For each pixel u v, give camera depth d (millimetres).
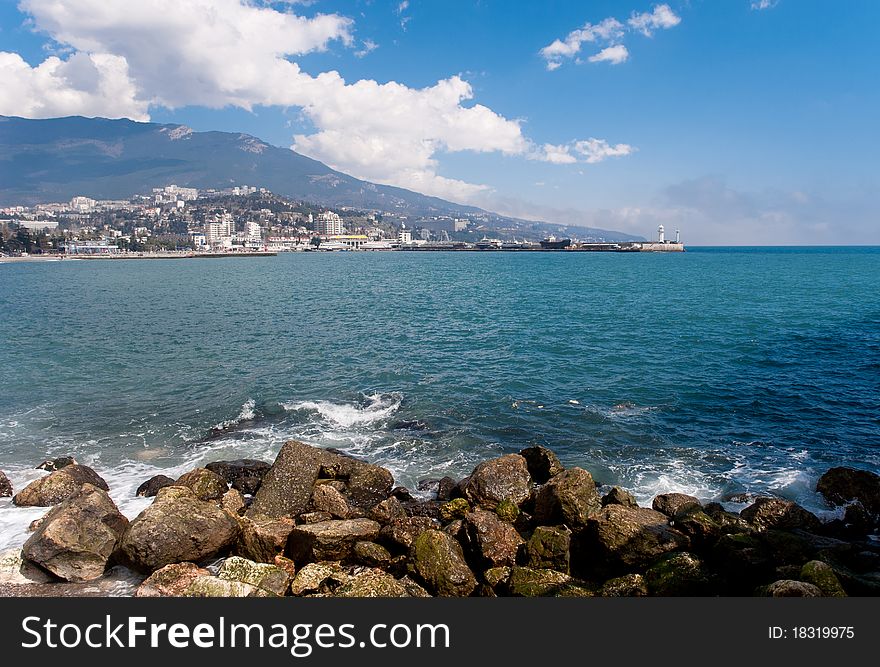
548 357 32719
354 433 20469
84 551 11367
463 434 20359
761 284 86188
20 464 17656
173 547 11414
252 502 15180
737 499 15180
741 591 10852
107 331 41781
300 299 65438
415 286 85562
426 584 10852
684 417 22109
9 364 30922
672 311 53500
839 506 14836
